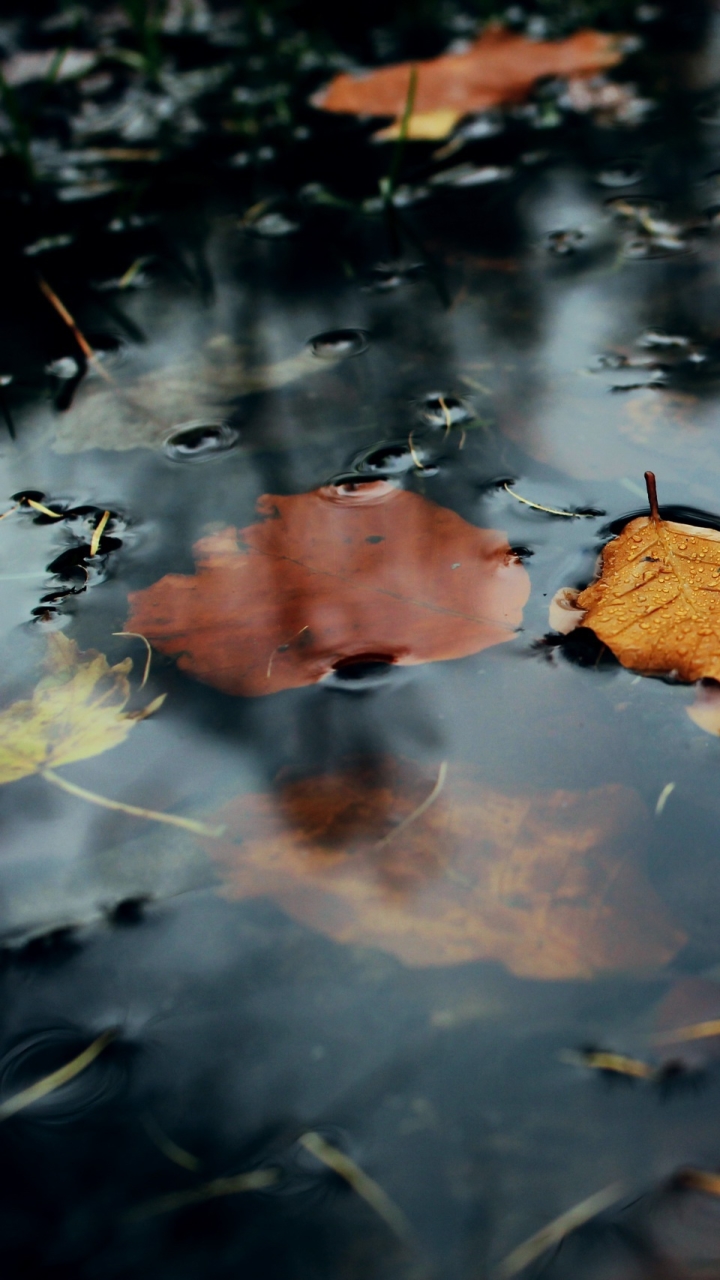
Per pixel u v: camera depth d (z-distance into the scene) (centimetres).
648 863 61
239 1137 58
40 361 77
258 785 63
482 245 81
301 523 69
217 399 74
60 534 70
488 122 95
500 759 63
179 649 66
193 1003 60
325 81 103
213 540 69
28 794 63
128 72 106
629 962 60
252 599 67
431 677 65
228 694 65
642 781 62
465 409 73
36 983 60
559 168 87
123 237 84
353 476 71
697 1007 59
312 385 75
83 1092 59
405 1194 57
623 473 70
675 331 75
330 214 85
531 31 107
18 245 84
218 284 81
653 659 64
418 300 79
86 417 74
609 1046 59
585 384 73
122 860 62
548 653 65
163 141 96
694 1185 57
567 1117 58
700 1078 58
